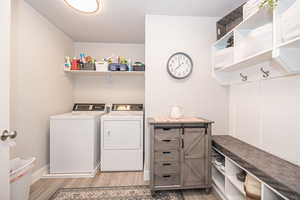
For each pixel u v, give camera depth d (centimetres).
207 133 175
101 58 309
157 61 214
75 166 217
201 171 175
